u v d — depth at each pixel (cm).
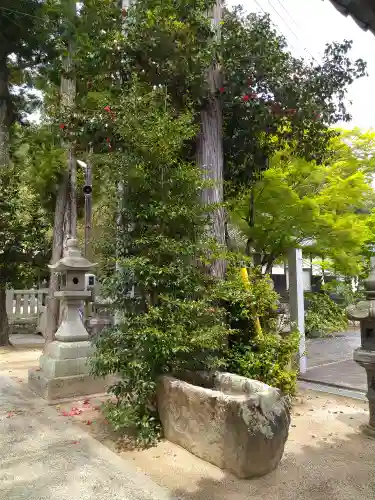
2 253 1000
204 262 454
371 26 205
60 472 322
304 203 731
